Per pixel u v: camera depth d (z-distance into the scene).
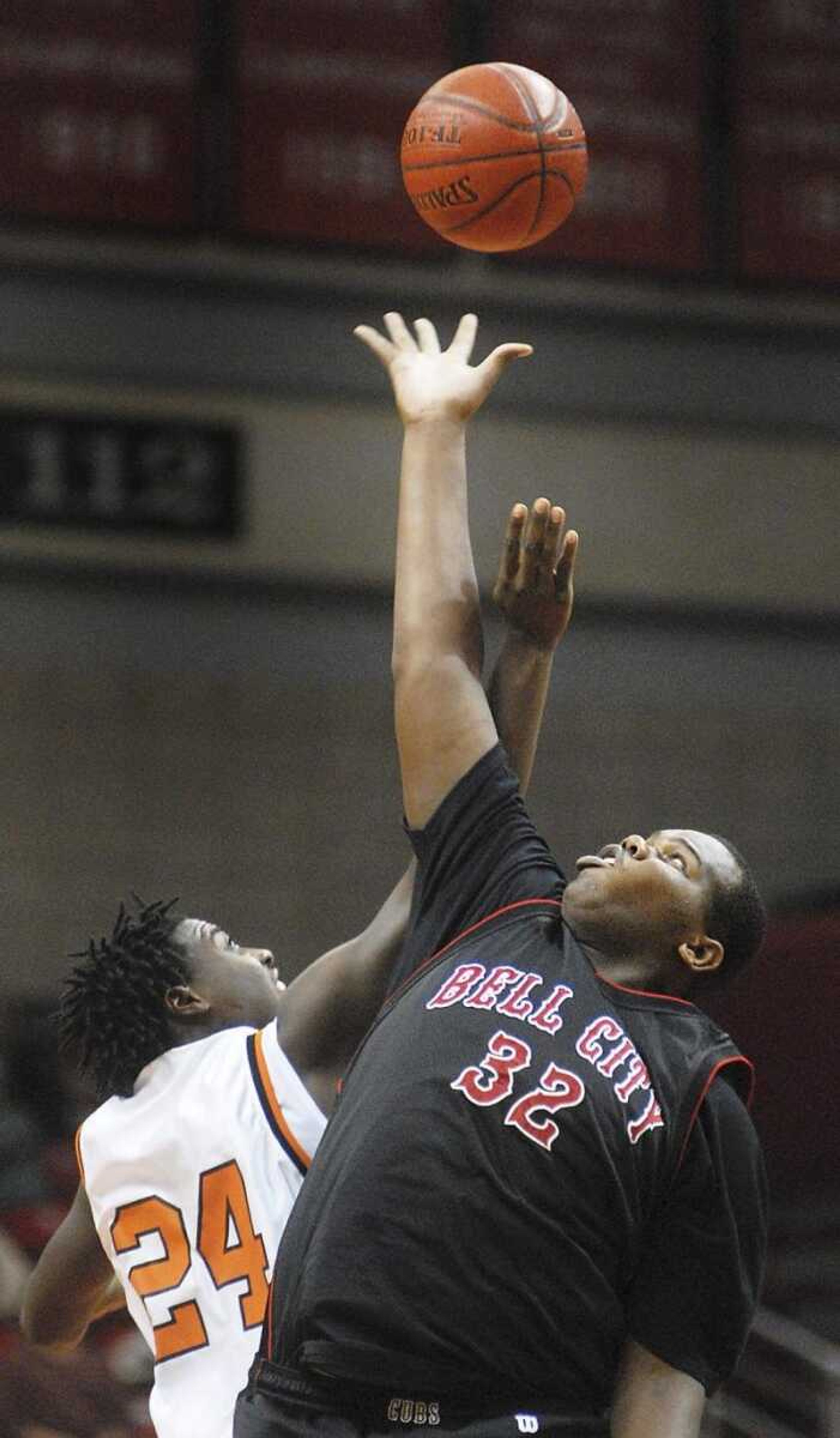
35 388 30.30
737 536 32.69
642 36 29.31
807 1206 21.89
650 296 32.44
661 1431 7.03
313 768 31.25
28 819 30.19
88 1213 9.43
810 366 33.03
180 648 30.88
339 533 31.44
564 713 31.86
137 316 30.73
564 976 7.42
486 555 31.42
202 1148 8.80
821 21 29.91
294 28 28.45
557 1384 7.01
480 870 7.89
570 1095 7.07
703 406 32.59
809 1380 20.56
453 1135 7.04
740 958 7.76
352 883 31.25
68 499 30.42
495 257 28.97
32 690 30.30
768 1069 21.78
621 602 32.16
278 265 31.27
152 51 28.12
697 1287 7.17
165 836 30.64
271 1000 9.52
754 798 32.47
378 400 31.56
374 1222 6.99
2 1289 19.91
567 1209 6.98
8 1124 23.27
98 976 9.24
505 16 28.92
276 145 28.36
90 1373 19.20
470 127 9.21
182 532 30.86
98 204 27.98
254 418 31.12
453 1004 7.38
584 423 32.12
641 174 29.33
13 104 27.73
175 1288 8.74
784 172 29.70
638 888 7.69
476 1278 6.91
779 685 32.75
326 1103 8.85
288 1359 7.12
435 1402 6.89
